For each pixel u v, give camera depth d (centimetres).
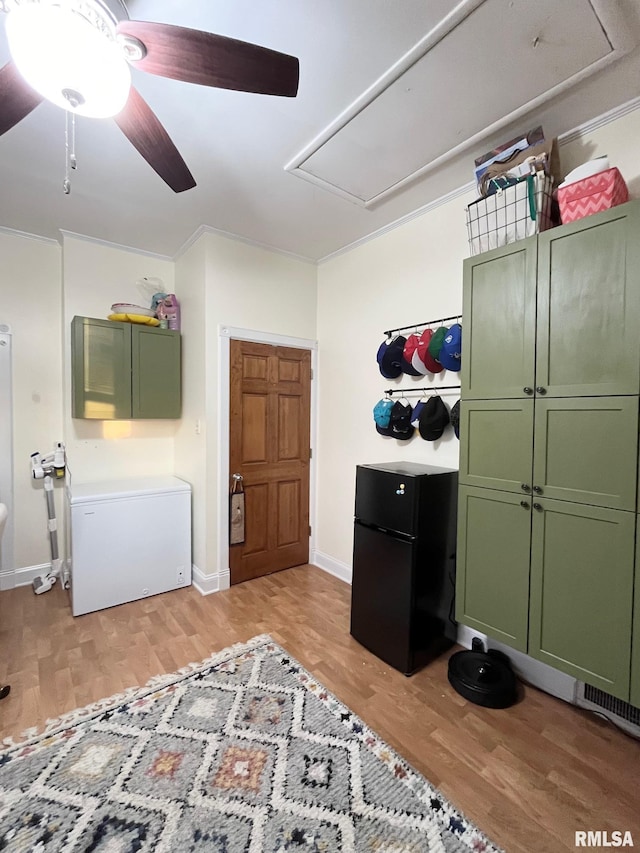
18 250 298
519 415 175
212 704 181
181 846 121
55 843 121
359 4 128
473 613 195
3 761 149
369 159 207
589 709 182
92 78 105
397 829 127
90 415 285
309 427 354
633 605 142
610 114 175
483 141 193
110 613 263
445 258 246
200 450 297
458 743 162
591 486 153
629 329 143
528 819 132
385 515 218
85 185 232
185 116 176
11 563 300
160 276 343
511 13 129
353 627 238
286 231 291
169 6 130
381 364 271
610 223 147
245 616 262
